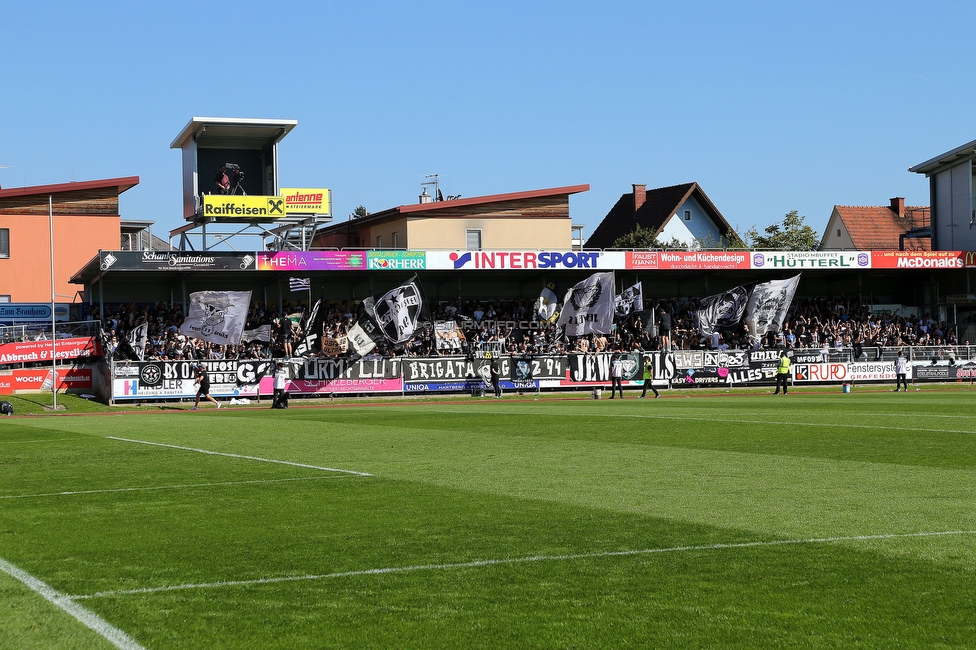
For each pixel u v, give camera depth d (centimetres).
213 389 4347
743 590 754
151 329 4778
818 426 2127
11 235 5269
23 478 1469
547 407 3281
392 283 5428
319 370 4506
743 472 1401
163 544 946
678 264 5209
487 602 730
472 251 4938
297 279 4684
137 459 1706
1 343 4466
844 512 1066
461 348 4859
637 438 1938
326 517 1082
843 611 697
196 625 681
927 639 638
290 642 645
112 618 698
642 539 938
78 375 4516
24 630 671
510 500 1177
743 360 5025
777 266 5322
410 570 828
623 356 4888
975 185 6400
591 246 8788
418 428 2306
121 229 6241
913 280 6138
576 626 672
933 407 2848
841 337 5469
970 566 816
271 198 5266
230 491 1287
